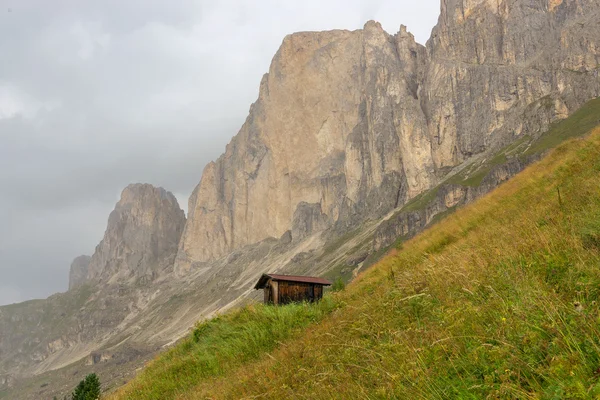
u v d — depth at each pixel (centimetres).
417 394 639
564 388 472
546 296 657
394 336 935
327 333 1227
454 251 1416
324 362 1037
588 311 582
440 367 674
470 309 770
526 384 545
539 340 579
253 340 1823
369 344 1011
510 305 700
